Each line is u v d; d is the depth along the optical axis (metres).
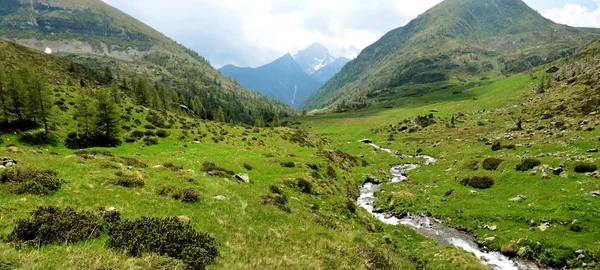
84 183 16.69
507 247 23.44
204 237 12.76
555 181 32.34
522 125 78.06
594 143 42.81
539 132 62.66
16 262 7.95
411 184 47.75
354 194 43.69
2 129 51.25
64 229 10.44
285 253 14.51
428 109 165.75
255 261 12.66
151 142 62.62
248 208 20.34
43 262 8.36
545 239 22.94
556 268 20.56
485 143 66.75
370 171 59.78
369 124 161.12
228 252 12.97
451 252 22.06
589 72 101.38
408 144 97.38
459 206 33.00
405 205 36.22
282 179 33.75
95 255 9.36
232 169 35.56
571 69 145.88
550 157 39.59
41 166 18.36
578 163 34.06
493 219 28.45
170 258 10.17
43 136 54.56
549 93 107.56
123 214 13.80
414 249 23.77
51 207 11.77
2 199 12.32
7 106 53.44
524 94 132.62
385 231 28.62
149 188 19.17
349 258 15.84
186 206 17.69
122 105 81.94
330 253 15.91
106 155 27.27
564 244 21.83
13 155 20.02
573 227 23.53
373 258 16.83
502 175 38.41
